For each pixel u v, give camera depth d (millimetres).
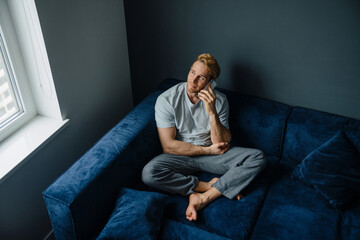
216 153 1899
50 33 1626
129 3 2189
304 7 1837
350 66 1916
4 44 1583
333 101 2068
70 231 1495
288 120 1960
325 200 1729
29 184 1714
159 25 2213
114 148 1668
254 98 2039
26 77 1745
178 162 1854
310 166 1793
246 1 1929
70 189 1449
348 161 1744
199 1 2029
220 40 2119
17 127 1756
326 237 1539
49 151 1804
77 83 1901
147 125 1862
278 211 1677
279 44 1994
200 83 1817
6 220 1629
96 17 1919
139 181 1848
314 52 1945
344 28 1821
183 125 1899
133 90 2598
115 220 1489
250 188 1807
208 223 1616
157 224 1521
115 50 2170
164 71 2410
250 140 2049
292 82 2096
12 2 1533
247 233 1580
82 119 2023
